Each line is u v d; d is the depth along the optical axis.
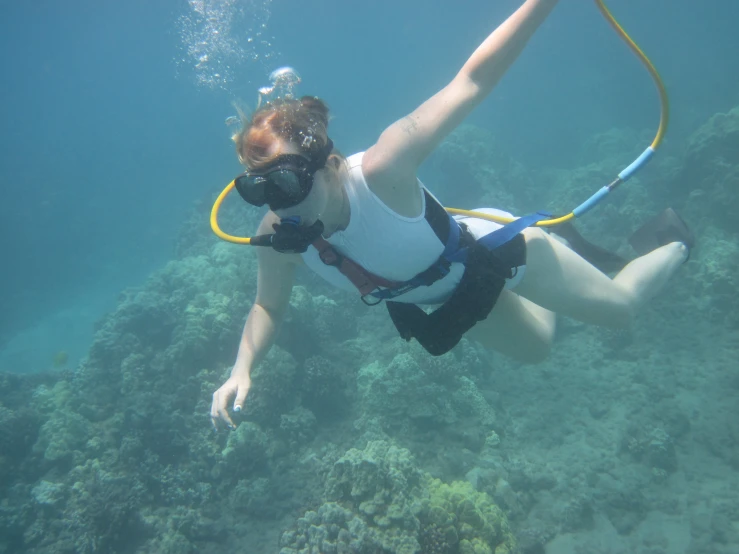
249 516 7.43
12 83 88.06
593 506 7.02
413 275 2.00
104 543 7.17
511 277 2.24
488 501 6.30
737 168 10.91
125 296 13.66
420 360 8.94
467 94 1.71
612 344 9.54
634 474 7.32
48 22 50.81
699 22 41.25
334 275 2.17
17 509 7.99
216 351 9.27
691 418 7.93
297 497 7.50
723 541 6.13
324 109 1.65
